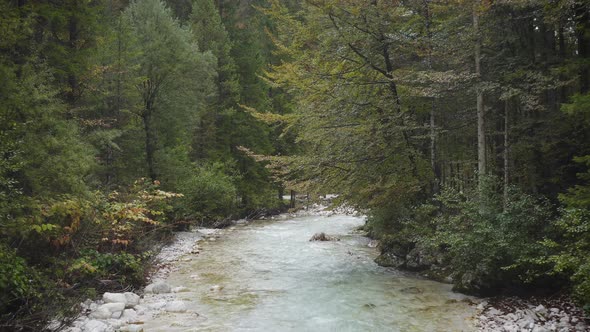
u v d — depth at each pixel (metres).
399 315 9.52
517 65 12.99
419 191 15.55
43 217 9.80
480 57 12.95
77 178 11.16
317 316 9.47
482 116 12.98
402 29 15.05
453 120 16.09
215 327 8.67
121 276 11.24
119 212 12.37
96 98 18.31
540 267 9.65
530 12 12.84
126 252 13.09
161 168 21.70
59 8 14.15
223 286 12.04
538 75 11.32
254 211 33.22
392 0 14.04
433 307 10.08
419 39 13.90
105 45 17.83
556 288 9.80
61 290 8.82
